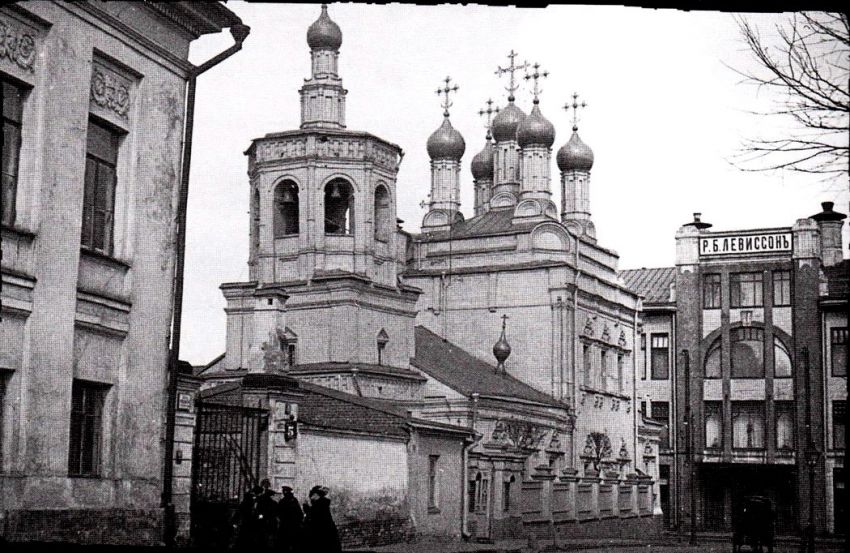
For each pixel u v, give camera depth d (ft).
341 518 104.58
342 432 105.50
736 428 236.43
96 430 66.74
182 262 73.41
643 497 223.30
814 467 224.74
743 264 238.27
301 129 170.30
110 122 67.67
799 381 229.25
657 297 253.65
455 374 180.65
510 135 235.61
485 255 210.59
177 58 73.36
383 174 174.40
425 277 213.46
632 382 231.91
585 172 240.73
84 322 64.28
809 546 141.08
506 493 153.99
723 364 237.66
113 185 68.80
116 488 66.95
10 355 58.85
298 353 168.55
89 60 64.80
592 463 205.57
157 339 71.20
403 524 116.26
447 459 128.36
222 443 90.53
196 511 79.92
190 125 74.74
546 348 202.49
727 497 235.61
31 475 59.82
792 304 232.94
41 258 60.59
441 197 232.94
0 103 38.93
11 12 58.54
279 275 170.81
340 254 169.37
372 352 169.58
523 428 178.50
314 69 174.29
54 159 61.67
